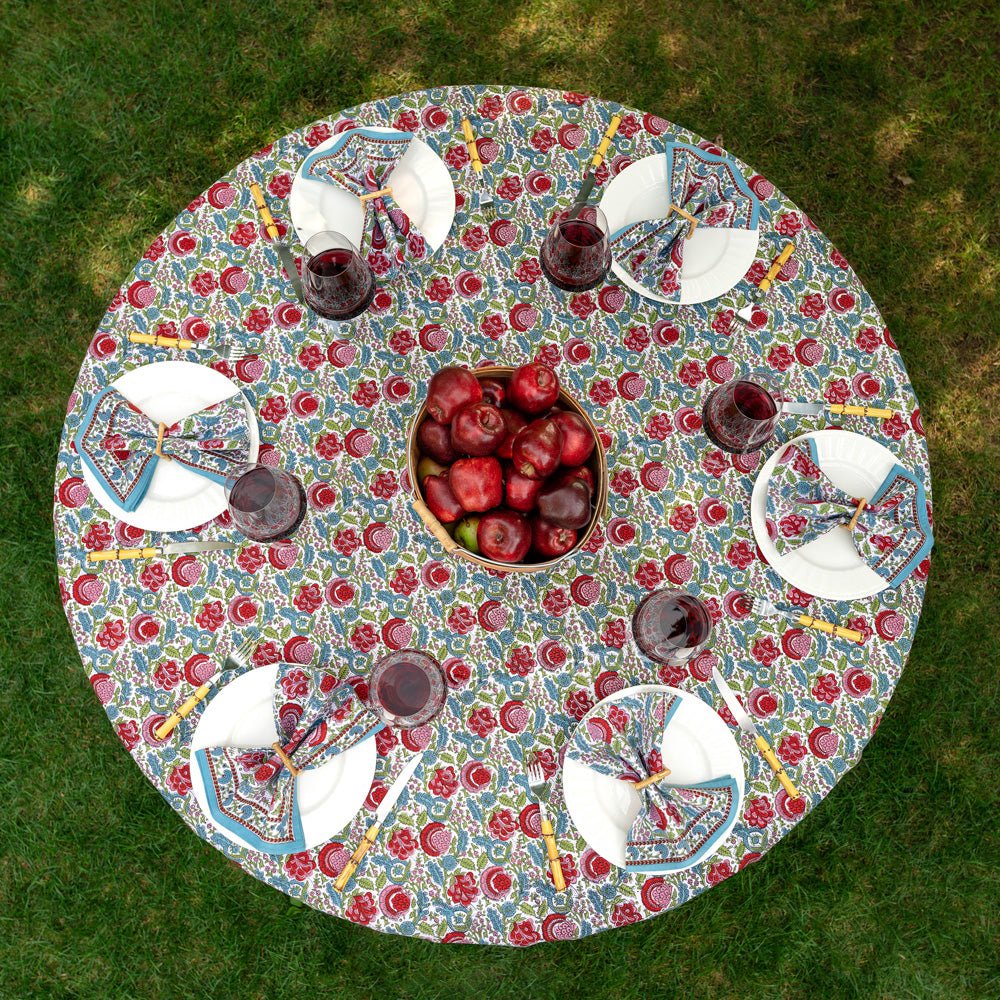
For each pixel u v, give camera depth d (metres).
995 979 3.22
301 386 1.92
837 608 1.91
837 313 2.05
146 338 1.89
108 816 3.13
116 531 1.80
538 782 1.76
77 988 3.04
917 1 3.79
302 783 1.66
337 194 1.93
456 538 1.66
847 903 3.24
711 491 1.95
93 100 3.49
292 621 1.81
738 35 3.74
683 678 1.85
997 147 3.78
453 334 1.98
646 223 1.92
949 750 3.38
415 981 3.07
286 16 3.56
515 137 2.08
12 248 3.41
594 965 3.12
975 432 3.61
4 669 3.18
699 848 1.67
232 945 3.07
